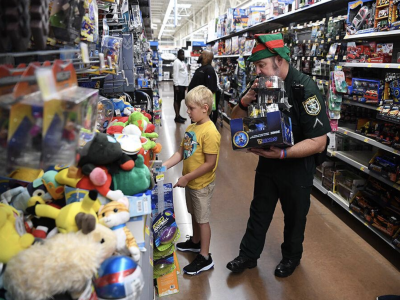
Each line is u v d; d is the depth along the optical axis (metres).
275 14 5.16
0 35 0.68
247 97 2.12
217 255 2.63
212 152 2.12
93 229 0.73
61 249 0.64
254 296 2.16
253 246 2.33
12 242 0.69
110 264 0.74
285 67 1.96
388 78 2.58
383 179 2.69
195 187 2.23
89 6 1.29
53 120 0.59
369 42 2.94
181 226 3.12
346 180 3.31
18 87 0.57
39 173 1.07
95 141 0.96
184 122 8.35
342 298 2.15
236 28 7.64
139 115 1.84
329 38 3.66
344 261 2.56
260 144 1.73
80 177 0.93
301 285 2.28
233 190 4.00
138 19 3.75
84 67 1.22
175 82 8.04
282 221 3.20
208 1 17.59
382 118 2.56
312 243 2.81
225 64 9.11
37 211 0.84
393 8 2.49
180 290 2.20
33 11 0.72
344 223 3.17
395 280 2.34
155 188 1.93
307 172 2.07
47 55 0.97
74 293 0.64
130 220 1.03
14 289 0.61
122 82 2.98
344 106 3.59
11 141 0.60
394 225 2.56
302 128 1.98
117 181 1.03
